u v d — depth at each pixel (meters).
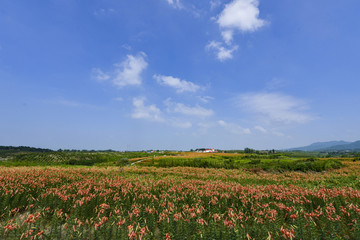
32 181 11.92
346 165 34.84
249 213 7.36
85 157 58.81
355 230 5.51
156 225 6.77
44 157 58.62
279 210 7.43
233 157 62.34
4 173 16.25
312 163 31.66
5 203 7.84
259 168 29.92
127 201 8.91
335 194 8.87
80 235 5.69
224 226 5.54
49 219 7.44
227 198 9.41
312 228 5.46
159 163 39.50
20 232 5.68
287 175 23.19
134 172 24.73
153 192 11.15
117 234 5.59
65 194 9.43
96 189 10.38
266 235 5.53
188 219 6.27
